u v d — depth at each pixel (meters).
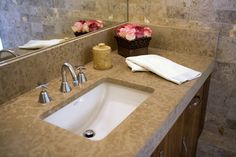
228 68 1.36
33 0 0.96
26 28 0.96
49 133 0.74
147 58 1.24
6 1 0.87
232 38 1.29
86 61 1.28
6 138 0.72
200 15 1.34
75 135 0.73
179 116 0.99
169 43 1.46
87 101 1.08
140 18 1.53
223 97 1.44
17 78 0.93
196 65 1.26
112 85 1.16
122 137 0.72
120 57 1.39
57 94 0.98
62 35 1.13
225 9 1.26
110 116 1.13
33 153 0.66
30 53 0.97
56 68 1.09
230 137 1.51
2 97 0.89
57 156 0.65
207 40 1.34
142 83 1.07
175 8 1.40
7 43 0.90
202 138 1.52
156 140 0.76
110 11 1.42
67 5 1.13
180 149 1.17
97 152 0.66
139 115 0.83
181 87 1.03
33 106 0.89
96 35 1.32
